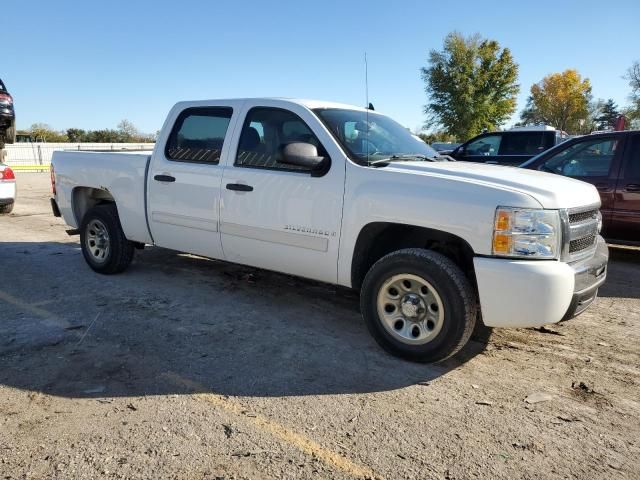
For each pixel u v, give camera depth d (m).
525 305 3.29
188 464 2.54
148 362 3.65
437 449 2.71
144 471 2.48
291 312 4.76
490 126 40.22
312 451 2.67
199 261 6.54
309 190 4.11
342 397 3.23
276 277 5.86
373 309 3.84
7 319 4.42
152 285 5.48
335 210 3.98
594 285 3.66
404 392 3.32
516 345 4.13
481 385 3.44
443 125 40.22
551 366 3.76
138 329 4.25
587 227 3.80
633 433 2.91
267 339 4.12
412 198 3.62
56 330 4.18
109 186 5.57
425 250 3.65
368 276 3.83
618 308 5.12
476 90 38.84
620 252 7.87
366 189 3.83
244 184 4.48
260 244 4.47
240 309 4.80
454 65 38.53
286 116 4.39
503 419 3.02
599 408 3.18
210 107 4.90
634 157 6.66
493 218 3.34
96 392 3.21
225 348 3.93
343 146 4.09
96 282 5.57
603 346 4.14
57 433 2.77
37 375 3.41
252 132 4.58
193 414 2.99
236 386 3.34
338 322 4.54
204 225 4.83
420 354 3.66
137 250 7.11
